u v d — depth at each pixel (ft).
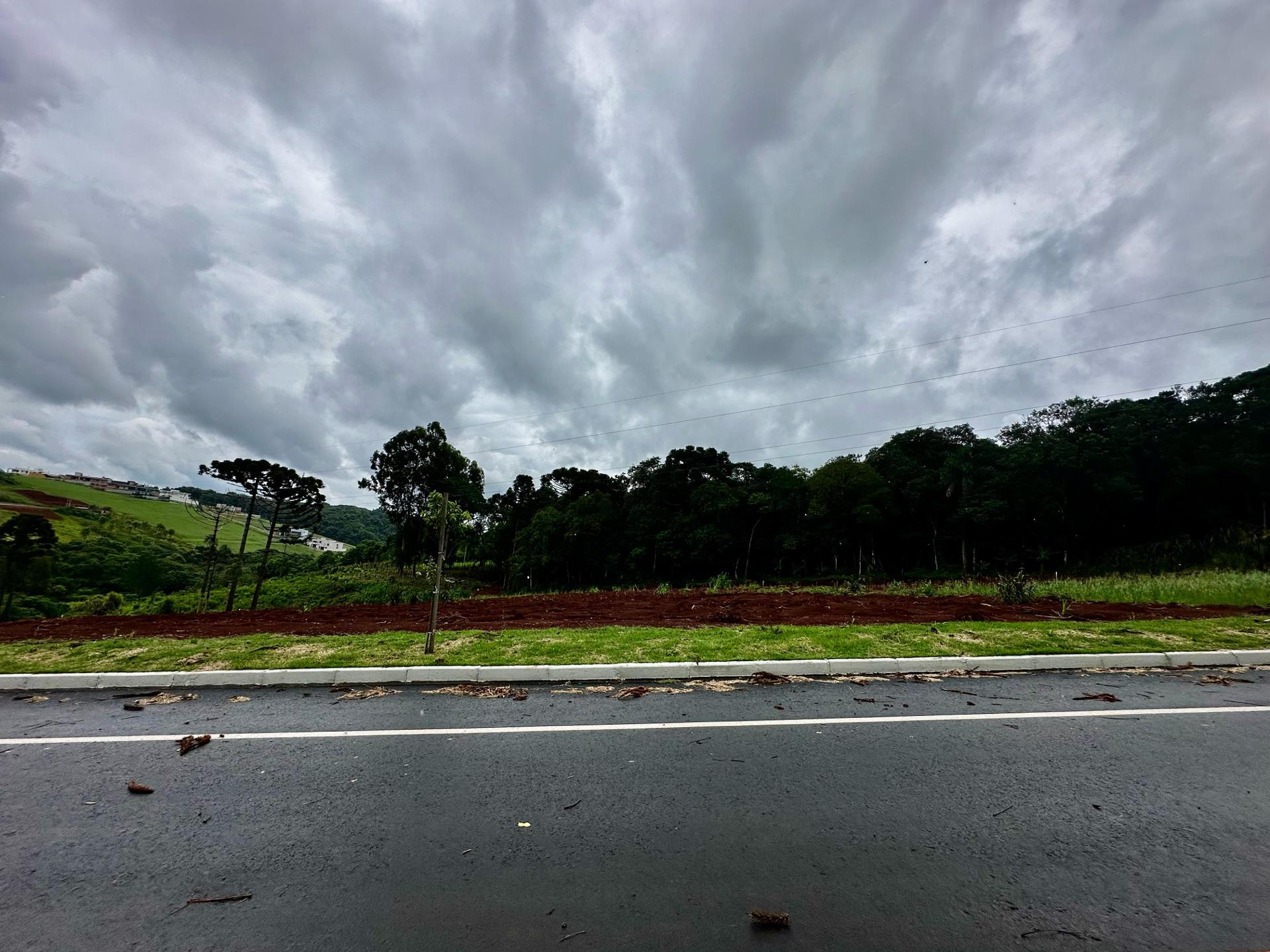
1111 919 8.43
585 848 10.50
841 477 146.72
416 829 11.31
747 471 174.40
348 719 18.26
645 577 163.32
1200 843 10.52
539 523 164.96
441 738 16.33
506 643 27.96
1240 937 8.02
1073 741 15.53
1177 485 141.08
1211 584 47.85
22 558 129.18
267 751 15.58
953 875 9.55
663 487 168.86
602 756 14.89
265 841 10.95
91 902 9.13
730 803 12.20
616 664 23.18
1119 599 46.78
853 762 14.33
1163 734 15.92
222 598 129.18
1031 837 10.75
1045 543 146.82
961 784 12.99
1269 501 137.59
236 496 120.78
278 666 23.99
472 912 8.74
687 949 7.87
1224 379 144.25
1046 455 143.64
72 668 24.26
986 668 23.29
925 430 168.86
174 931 8.45
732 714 18.10
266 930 8.43
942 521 156.56
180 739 16.66
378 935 8.28
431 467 173.68
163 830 11.44
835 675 22.70
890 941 7.97
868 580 123.13
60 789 13.35
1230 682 21.07
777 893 9.09
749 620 37.88
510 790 12.98
